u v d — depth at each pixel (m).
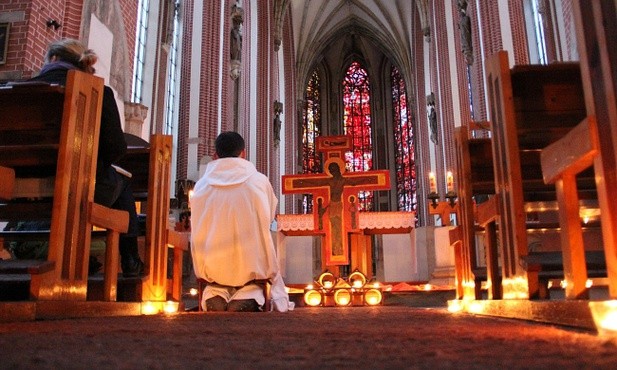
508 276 3.34
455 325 2.39
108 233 3.66
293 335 1.87
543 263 2.89
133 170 4.89
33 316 2.64
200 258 4.73
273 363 1.15
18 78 5.84
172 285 5.21
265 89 21.81
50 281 2.85
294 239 13.38
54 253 2.91
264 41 22.45
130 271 4.21
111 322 2.66
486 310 3.78
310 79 34.75
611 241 1.68
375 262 20.61
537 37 12.03
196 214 4.82
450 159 17.97
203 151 13.61
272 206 5.08
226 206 4.73
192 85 14.05
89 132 3.31
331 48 36.47
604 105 1.70
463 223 4.78
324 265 9.81
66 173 3.03
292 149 29.16
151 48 12.29
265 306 4.81
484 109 12.46
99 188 3.63
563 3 7.84
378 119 35.94
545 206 4.30
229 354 1.32
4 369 1.04
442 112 18.92
